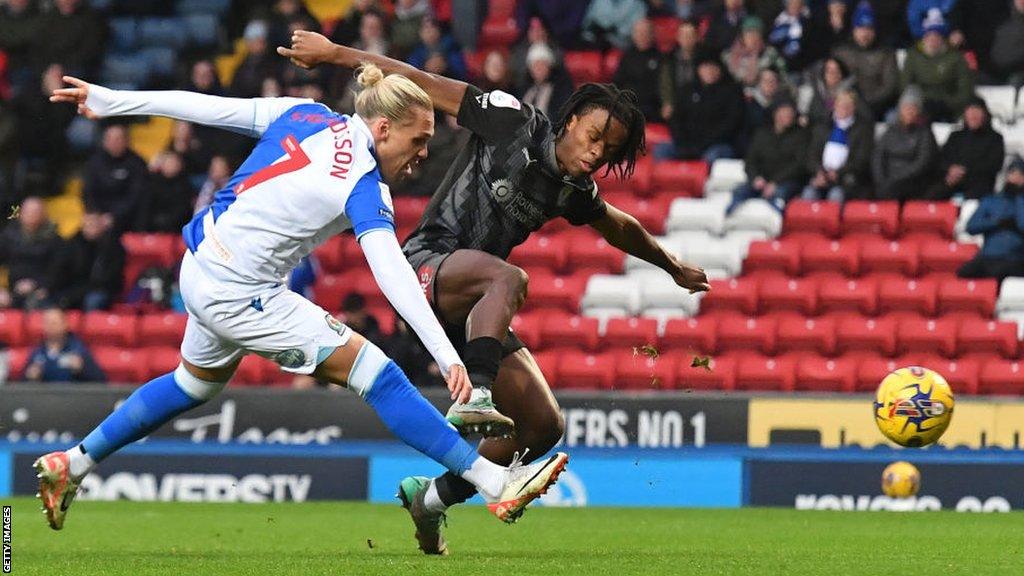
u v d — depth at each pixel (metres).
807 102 57.78
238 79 56.72
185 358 20.47
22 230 53.25
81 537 29.08
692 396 42.62
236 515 36.78
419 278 21.77
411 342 46.53
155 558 21.83
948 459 41.78
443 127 55.44
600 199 22.89
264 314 19.14
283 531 31.25
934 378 25.75
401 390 19.53
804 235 54.72
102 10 63.62
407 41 57.53
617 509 40.84
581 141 21.31
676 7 62.09
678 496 42.56
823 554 23.97
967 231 52.34
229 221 19.03
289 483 43.25
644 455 42.72
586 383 50.34
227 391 43.41
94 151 61.31
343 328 19.48
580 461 42.75
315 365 19.39
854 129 54.41
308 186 18.80
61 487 21.11
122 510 38.53
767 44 58.97
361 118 19.34
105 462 43.41
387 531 31.28
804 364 50.09
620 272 54.47
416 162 19.80
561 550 25.08
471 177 22.17
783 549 25.69
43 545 26.50
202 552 24.16
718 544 27.34
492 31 62.84
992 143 53.91
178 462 43.31
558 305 53.31
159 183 55.19
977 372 49.66
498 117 22.00
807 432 42.28
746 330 51.34
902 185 54.22
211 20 64.25
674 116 57.03
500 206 22.03
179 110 19.81
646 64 57.22
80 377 48.47
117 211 54.75
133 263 55.00
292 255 19.12
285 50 22.19
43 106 58.78
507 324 20.47
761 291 52.91
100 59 61.84
